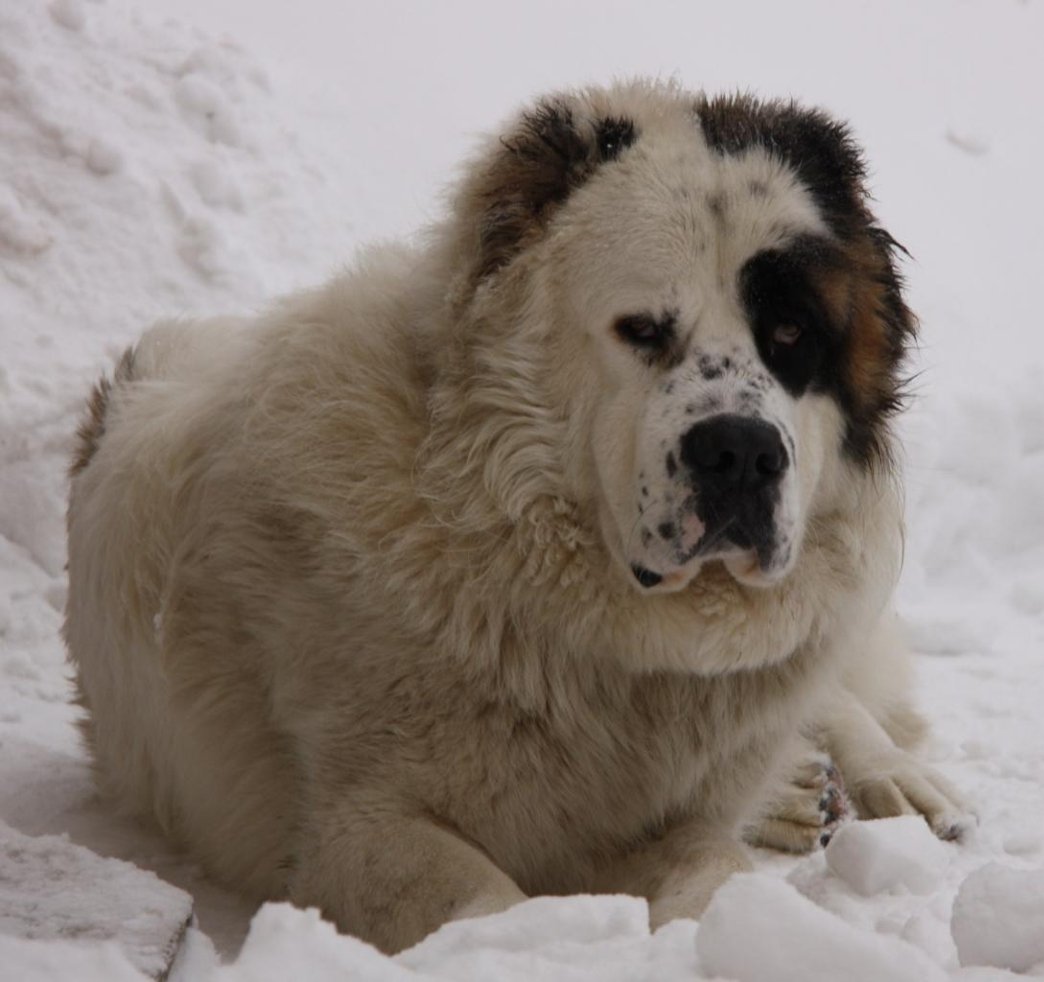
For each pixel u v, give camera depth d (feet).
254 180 60.49
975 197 77.56
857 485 27.09
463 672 25.45
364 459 25.95
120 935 17.71
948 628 49.42
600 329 25.13
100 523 31.37
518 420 25.34
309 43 69.92
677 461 23.85
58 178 56.80
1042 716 42.04
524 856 26.68
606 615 25.39
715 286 25.05
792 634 26.14
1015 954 18.85
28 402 47.83
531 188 26.02
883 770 34.58
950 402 61.57
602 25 78.07
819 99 79.05
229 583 27.61
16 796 32.35
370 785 25.82
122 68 62.13
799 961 17.11
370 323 27.22
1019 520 60.54
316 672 26.37
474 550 25.34
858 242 26.94
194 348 35.68
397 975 16.57
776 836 32.30
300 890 26.21
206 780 28.63
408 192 63.67
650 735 26.66
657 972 17.49
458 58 72.54
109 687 31.63
